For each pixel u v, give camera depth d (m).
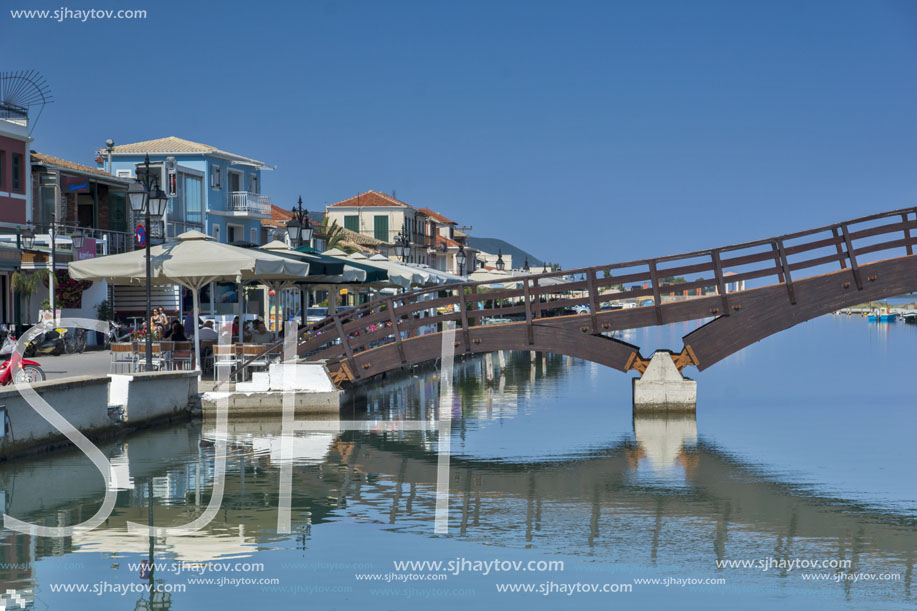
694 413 25.73
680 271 25.23
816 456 19.09
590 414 26.47
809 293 24.81
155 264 24.02
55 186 46.50
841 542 12.55
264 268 24.42
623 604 10.18
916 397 30.62
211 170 65.19
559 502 14.88
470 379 38.91
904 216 24.69
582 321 25.44
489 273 65.25
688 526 13.40
